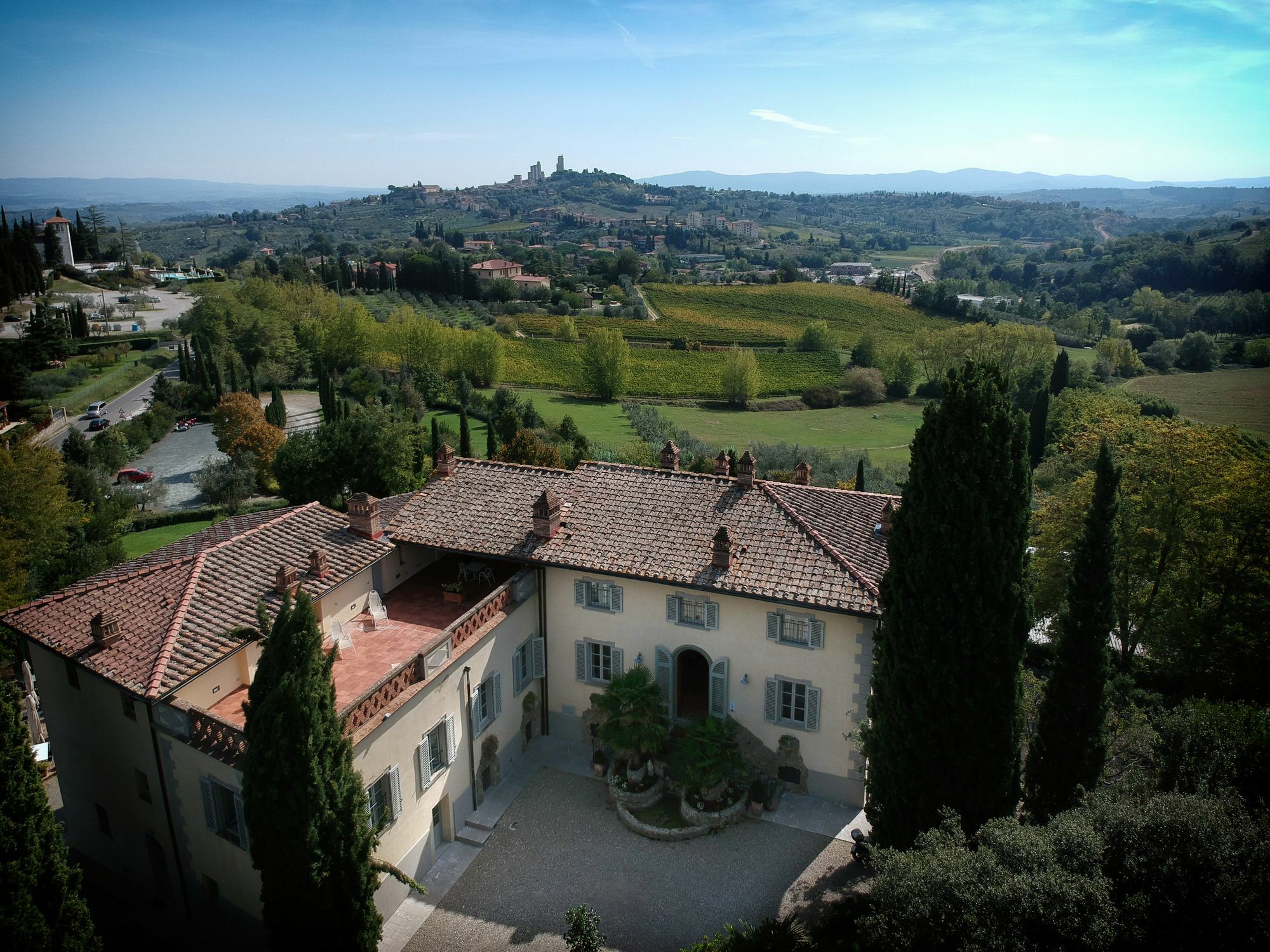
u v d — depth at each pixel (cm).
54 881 1494
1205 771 1752
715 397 12038
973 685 1828
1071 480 4756
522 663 2681
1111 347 10950
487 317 15738
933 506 1800
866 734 2055
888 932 1344
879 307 18450
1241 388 9356
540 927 2047
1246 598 3064
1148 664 3434
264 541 2459
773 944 1759
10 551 3569
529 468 3091
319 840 1606
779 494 2764
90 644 1991
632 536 2650
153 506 6191
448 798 2308
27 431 4622
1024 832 1417
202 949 2008
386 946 1986
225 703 2036
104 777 2175
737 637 2477
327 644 2320
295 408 9644
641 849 2316
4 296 12406
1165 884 1341
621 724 2478
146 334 12419
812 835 2362
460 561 3014
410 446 5584
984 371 1775
